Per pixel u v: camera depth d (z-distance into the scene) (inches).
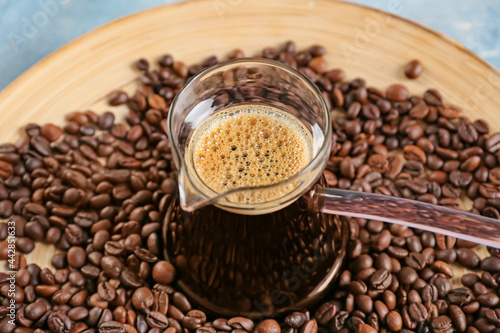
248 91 11.6
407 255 13.5
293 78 11.2
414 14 18.8
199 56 15.9
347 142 14.8
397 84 15.5
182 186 10.4
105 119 15.0
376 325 12.6
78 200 14.1
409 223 11.9
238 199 10.6
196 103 11.4
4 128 14.8
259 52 16.0
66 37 18.4
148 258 13.2
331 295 13.2
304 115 11.5
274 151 11.3
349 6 16.2
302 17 16.2
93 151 14.8
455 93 15.4
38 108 15.1
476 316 12.9
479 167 14.5
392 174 14.5
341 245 13.0
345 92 15.6
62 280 13.3
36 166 14.5
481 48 18.2
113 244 13.4
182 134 11.3
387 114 15.3
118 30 15.9
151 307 12.9
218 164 11.2
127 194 14.3
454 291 13.0
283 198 10.6
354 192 12.0
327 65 15.8
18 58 17.9
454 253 13.5
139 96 15.3
